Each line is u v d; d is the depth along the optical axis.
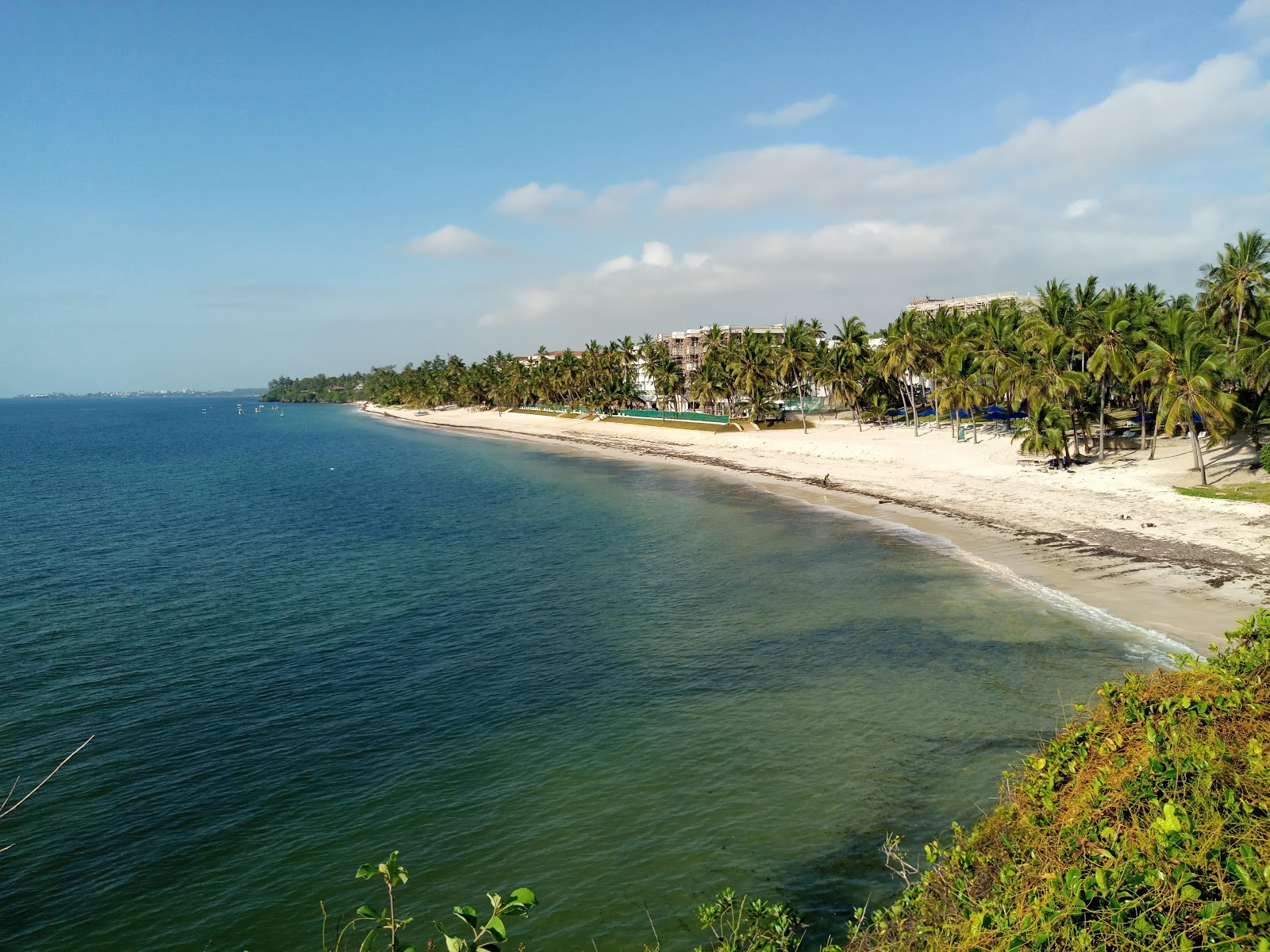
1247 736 9.94
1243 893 6.98
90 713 26.67
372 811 20.52
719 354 123.38
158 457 134.12
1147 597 32.28
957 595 35.12
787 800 19.97
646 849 18.38
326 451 140.62
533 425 167.62
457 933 15.80
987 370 77.50
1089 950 6.71
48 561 50.56
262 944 15.93
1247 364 50.53
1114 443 63.84
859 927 12.64
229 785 21.98
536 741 23.98
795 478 74.56
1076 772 10.81
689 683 27.64
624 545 50.75
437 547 52.62
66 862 18.62
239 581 44.59
